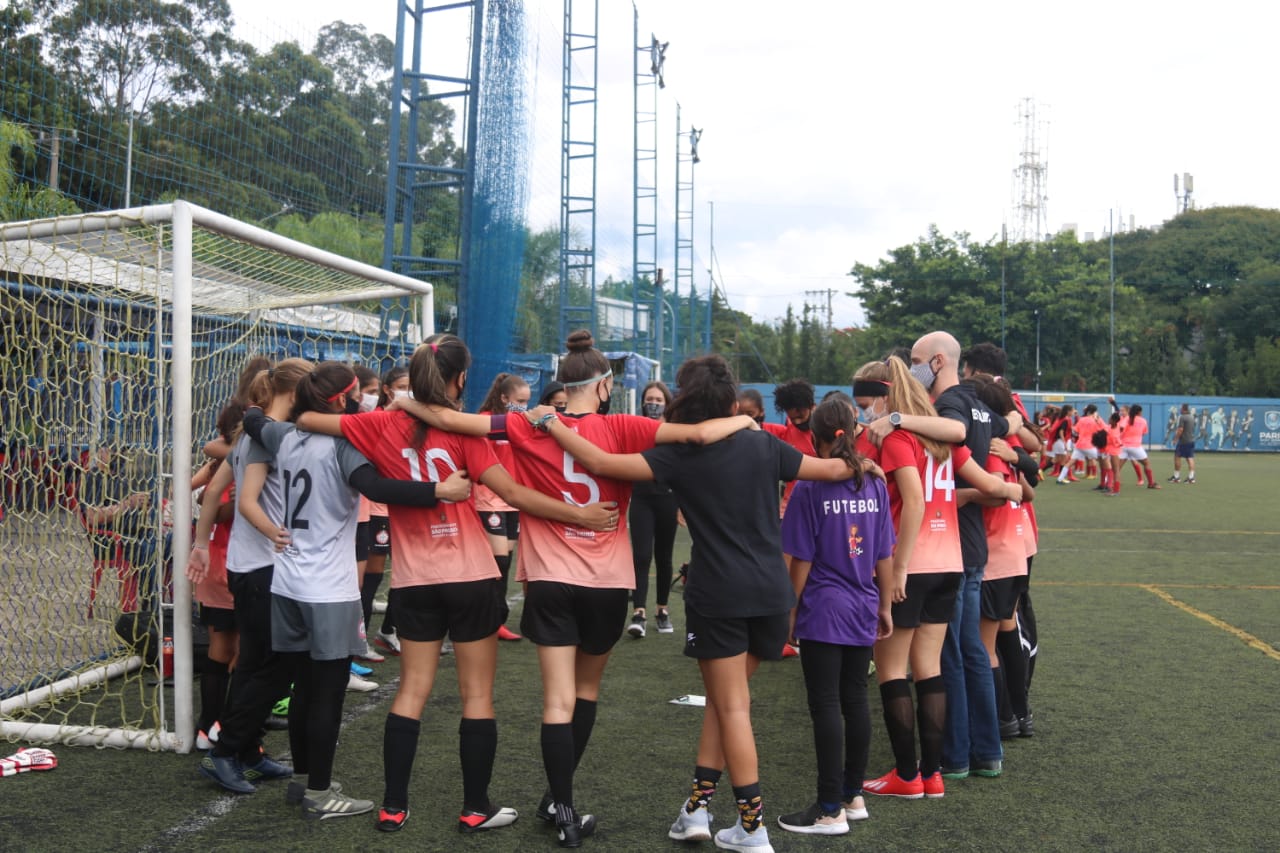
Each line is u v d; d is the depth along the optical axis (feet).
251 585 12.43
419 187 38.17
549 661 11.34
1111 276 176.76
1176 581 29.91
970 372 15.51
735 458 11.09
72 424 16.70
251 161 39.42
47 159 32.09
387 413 11.82
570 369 11.78
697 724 15.83
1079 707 16.99
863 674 12.17
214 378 21.02
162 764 13.85
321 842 11.15
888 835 11.64
